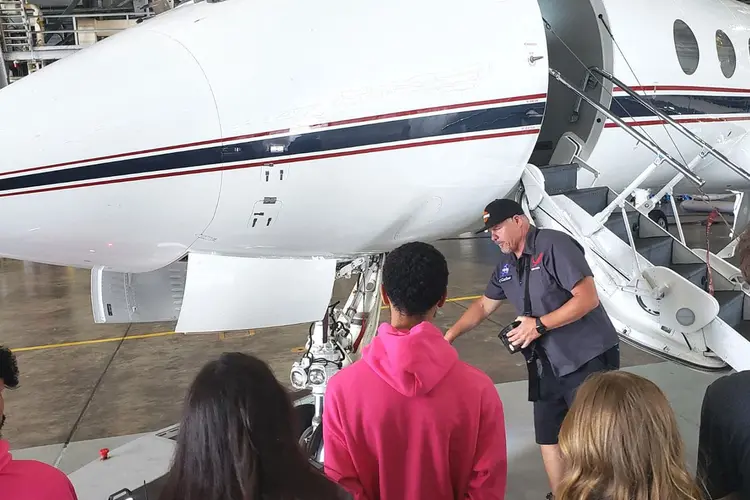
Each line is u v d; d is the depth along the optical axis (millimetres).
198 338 7383
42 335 7664
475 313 3506
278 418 1447
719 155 4738
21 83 3023
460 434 1888
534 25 3705
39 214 2818
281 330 7645
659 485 1420
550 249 3064
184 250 3162
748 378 1847
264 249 3297
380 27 3328
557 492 1548
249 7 3254
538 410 3381
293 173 3102
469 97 3479
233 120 2969
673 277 3805
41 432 4957
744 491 1822
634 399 1463
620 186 5566
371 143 3246
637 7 5199
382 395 1826
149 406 5430
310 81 3115
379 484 1888
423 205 3549
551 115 5285
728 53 5957
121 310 3590
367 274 3908
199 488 1422
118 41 3170
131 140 2846
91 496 3818
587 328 3152
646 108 5047
